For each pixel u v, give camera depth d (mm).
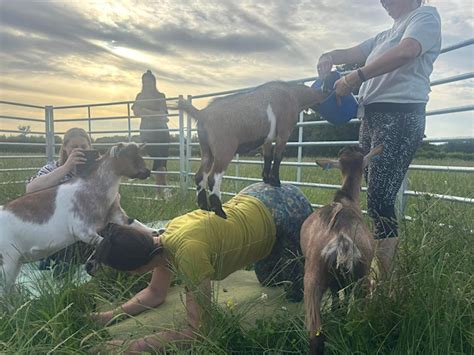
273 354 2459
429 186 4641
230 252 2801
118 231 2650
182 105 2598
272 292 3344
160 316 3035
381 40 3365
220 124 2535
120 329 2883
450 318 2250
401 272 2576
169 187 7773
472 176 6031
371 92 3219
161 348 2521
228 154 2568
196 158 7656
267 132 2709
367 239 2367
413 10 3098
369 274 2396
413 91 3072
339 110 3174
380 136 3168
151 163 9711
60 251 3881
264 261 3432
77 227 3535
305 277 2381
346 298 2512
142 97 8438
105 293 3262
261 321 2646
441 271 2500
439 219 3326
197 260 2568
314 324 2230
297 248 3133
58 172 3936
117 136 9062
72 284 3109
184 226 2734
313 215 2709
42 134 9367
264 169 3008
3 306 2961
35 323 2584
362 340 2346
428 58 3090
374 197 3217
